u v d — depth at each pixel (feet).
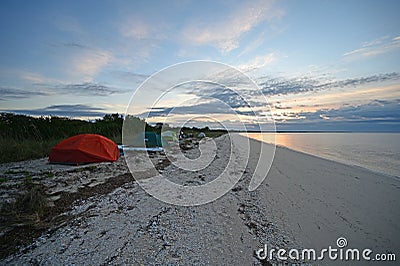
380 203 19.44
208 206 17.83
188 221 14.89
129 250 11.19
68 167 27.27
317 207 18.19
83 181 22.09
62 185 20.36
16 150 33.73
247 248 12.02
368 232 14.29
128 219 14.60
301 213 16.90
